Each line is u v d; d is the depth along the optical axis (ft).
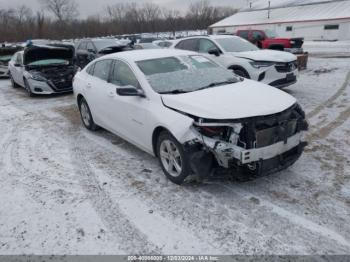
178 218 10.34
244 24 150.20
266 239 9.12
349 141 15.79
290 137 11.46
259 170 10.73
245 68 24.81
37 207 11.48
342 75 34.35
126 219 10.47
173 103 11.91
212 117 10.56
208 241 9.21
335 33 118.42
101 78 17.21
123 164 14.62
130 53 16.05
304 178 12.34
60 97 31.78
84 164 14.88
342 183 11.85
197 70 14.80
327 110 21.35
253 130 10.48
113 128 16.46
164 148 12.63
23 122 22.91
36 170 14.53
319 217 9.93
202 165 10.73
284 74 24.39
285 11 146.72
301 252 8.57
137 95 13.14
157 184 12.58
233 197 11.31
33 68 32.83
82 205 11.43
